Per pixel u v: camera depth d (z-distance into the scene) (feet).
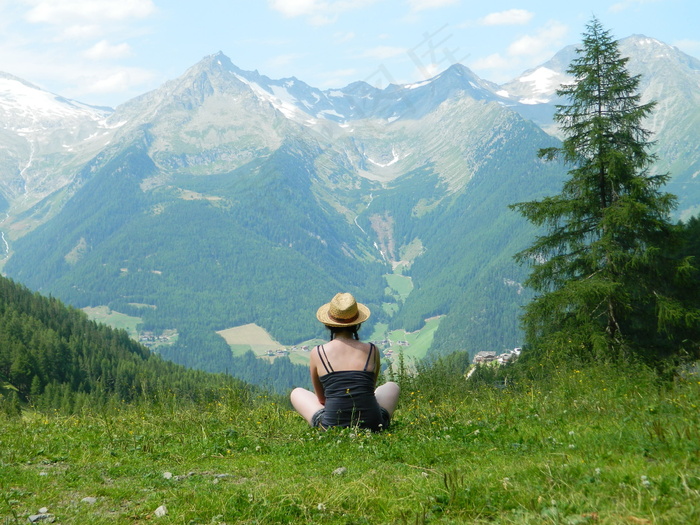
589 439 17.42
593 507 11.09
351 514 12.25
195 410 28.71
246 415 27.40
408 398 32.50
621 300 68.69
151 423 26.27
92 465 18.12
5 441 22.40
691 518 10.03
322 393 22.54
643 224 71.72
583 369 32.91
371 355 21.97
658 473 12.80
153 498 14.15
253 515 12.44
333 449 18.92
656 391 25.68
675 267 70.79
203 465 18.20
